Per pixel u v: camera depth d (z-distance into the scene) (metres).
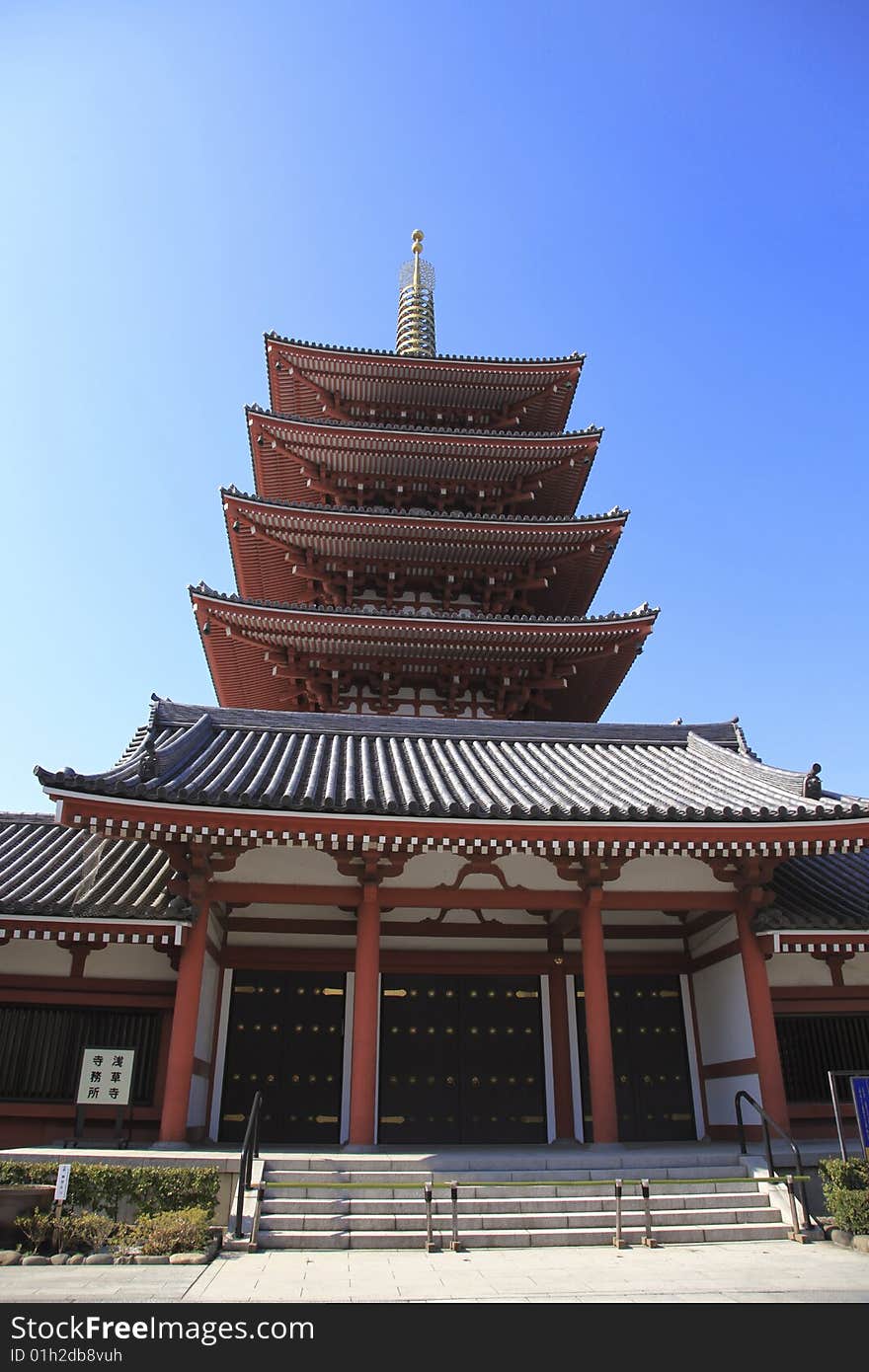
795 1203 12.21
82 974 16.20
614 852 15.54
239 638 25.47
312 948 17.86
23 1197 10.78
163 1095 15.71
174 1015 14.95
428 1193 11.21
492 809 14.93
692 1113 17.77
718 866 16.55
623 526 27.12
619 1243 11.30
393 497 29.84
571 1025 18.06
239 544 27.67
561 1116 17.36
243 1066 17.14
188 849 15.26
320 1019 17.64
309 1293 8.50
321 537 26.94
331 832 14.80
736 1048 16.61
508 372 30.17
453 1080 17.52
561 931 18.06
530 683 26.78
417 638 25.23
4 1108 15.47
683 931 18.91
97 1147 14.23
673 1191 12.84
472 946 18.38
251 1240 10.98
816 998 17.27
